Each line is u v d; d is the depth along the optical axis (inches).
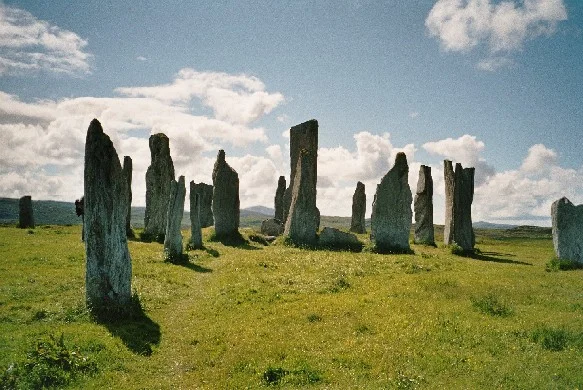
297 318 698.8
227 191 1881.2
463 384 445.4
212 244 1708.9
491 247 2167.8
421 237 1888.5
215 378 500.7
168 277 1002.1
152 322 696.4
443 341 573.0
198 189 1557.6
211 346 593.9
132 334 626.2
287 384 467.5
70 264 1049.5
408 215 1568.7
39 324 627.8
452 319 663.1
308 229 1732.3
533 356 513.3
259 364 522.3
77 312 681.6
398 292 850.8
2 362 476.7
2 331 584.7
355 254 1450.5
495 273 1095.6
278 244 1772.9
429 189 1897.1
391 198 1593.3
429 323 644.7
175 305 807.7
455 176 1754.4
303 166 1769.2
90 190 713.0
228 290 892.6
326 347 572.4
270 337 615.5
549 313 695.1
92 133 719.7
